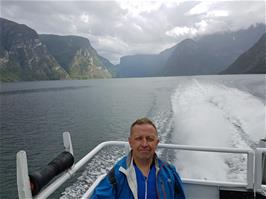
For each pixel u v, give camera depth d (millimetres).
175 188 1972
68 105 40500
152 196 1815
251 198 2611
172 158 10055
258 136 12781
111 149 11930
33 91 77375
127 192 1832
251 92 30531
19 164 1530
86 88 85125
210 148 2564
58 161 1938
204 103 24266
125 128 21906
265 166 2521
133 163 1902
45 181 1715
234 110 19438
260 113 17531
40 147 18797
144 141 1842
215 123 16125
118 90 68062
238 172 8383
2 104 45219
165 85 70312
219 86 39875
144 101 38500
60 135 21750
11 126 26484
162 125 17672
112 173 1885
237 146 11672
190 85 48312
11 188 13180
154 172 1870
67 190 8602
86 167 9906
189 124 16766
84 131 21922
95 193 1829
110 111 31734
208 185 2828
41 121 28328
